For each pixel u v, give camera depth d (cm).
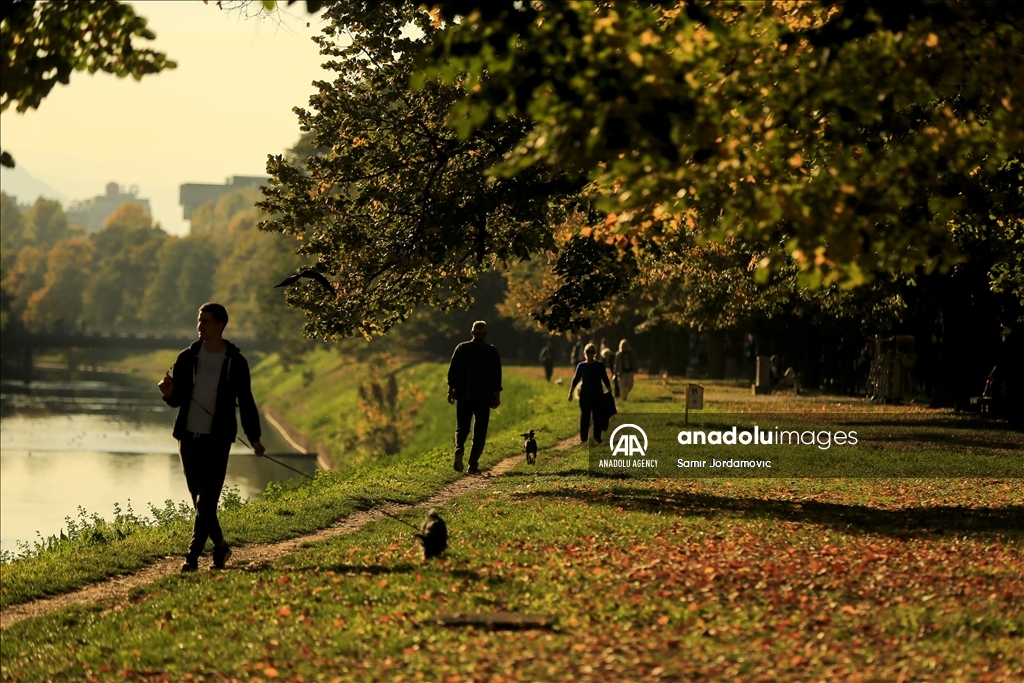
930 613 2142
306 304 5038
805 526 3130
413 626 2148
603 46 2083
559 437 6625
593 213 4525
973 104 2944
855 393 11188
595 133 2027
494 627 2130
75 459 14675
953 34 2348
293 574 2650
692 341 18862
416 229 4781
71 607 2573
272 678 1903
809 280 2203
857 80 2278
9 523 9106
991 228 4916
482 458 5494
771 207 2175
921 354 9650
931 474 4547
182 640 2186
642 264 4888
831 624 2089
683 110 2047
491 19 2125
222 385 2747
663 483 4300
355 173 4931
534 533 3066
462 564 2677
